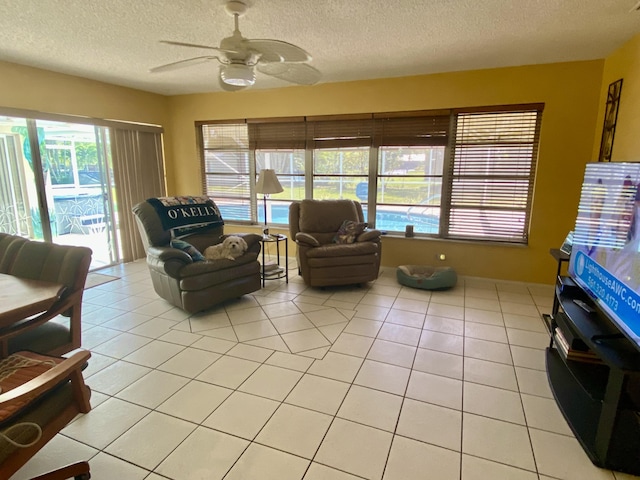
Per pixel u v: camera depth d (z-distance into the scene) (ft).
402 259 14.98
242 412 6.55
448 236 14.49
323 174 16.05
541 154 12.50
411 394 7.07
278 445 5.79
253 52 7.28
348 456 5.58
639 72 9.14
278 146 16.29
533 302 11.76
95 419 6.36
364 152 15.25
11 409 4.10
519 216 13.34
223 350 8.73
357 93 14.43
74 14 7.98
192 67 12.25
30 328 5.62
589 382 6.05
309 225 14.02
